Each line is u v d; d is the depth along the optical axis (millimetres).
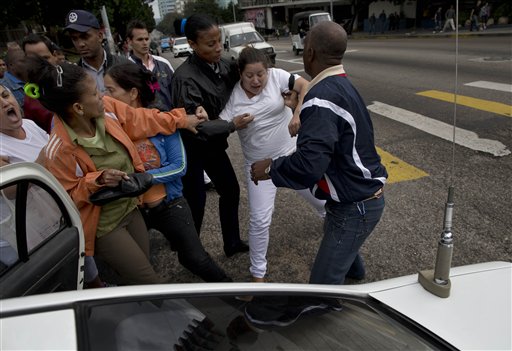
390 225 3557
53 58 3939
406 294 1539
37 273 1503
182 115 2254
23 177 1394
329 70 1799
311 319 1297
